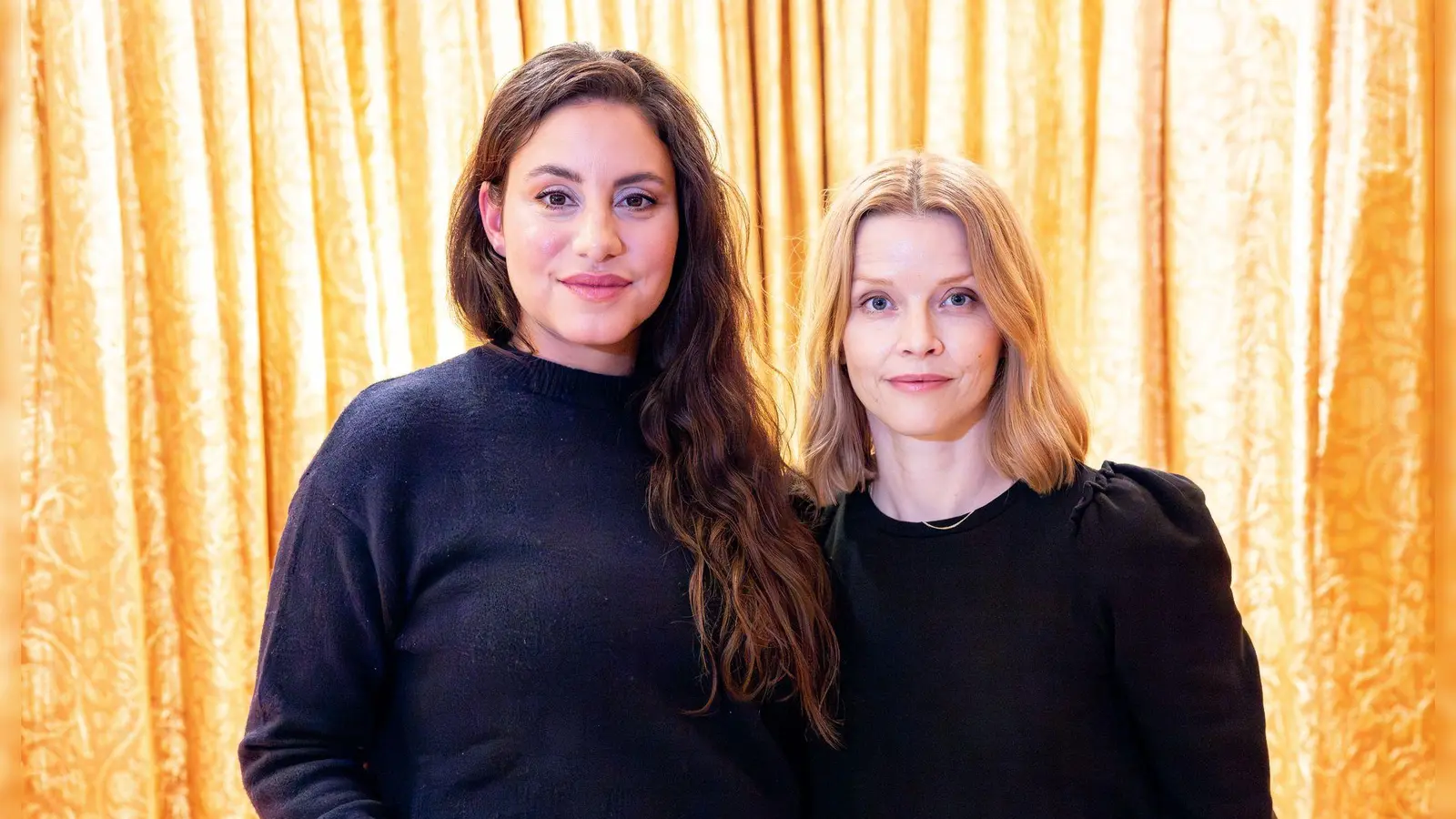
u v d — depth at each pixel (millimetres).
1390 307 2070
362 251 2068
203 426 2008
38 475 1987
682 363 1201
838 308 1149
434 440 1083
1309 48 2016
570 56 1123
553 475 1098
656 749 1047
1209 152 2074
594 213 1078
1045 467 1121
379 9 2059
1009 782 1080
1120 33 2080
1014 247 1115
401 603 1078
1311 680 2115
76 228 1962
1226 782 1079
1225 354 2102
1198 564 1093
